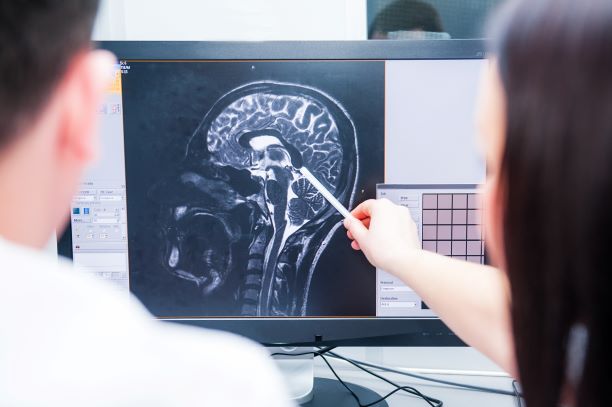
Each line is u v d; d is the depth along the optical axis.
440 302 0.55
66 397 0.21
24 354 0.21
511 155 0.29
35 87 0.25
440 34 1.23
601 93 0.26
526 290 0.31
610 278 0.27
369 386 0.74
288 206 0.68
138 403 0.22
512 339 0.35
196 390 0.24
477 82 0.65
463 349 0.87
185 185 0.67
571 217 0.27
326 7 1.27
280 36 1.27
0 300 0.22
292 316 0.69
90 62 0.27
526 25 0.29
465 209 0.67
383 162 0.67
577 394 0.31
